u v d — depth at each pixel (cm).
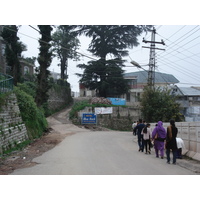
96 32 4253
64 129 2758
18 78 2902
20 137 1452
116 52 4344
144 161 922
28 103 1852
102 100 4144
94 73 4381
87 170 755
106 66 4219
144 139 1164
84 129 3031
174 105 2548
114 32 4244
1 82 1377
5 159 978
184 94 4234
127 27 4056
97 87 4353
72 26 4128
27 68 4184
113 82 4288
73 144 1491
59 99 4272
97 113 3700
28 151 1214
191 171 748
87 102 4203
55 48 4625
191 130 1062
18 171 752
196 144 1005
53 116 3525
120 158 990
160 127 1023
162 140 1014
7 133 1217
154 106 2523
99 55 4428
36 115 2044
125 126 3928
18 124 1511
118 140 1867
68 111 4044
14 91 1648
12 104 1477
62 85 4694
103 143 1595
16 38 2822
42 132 2127
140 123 1295
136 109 4138
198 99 4269
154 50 2655
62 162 891
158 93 2591
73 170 755
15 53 2816
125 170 755
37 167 809
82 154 1089
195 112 4056
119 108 3981
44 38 2612
